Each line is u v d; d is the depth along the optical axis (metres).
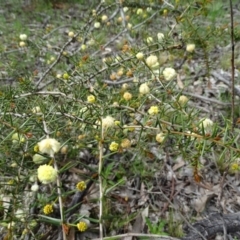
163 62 0.30
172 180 0.23
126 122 0.22
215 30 0.31
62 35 0.43
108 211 0.21
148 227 0.20
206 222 0.20
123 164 0.23
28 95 0.21
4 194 0.19
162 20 0.41
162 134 0.17
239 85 0.31
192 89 0.32
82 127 0.19
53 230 0.19
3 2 0.53
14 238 0.18
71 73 0.25
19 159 0.19
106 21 0.39
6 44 0.40
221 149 0.24
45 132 0.17
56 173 0.14
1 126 0.18
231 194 0.23
